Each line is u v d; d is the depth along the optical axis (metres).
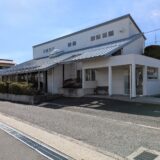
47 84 30.16
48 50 38.56
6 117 14.76
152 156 6.86
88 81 25.23
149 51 26.09
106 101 19.95
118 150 7.41
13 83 28.70
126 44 23.52
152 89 23.55
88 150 7.50
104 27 28.16
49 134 9.83
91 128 10.60
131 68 20.31
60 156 6.92
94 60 23.30
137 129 10.13
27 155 7.00
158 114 13.67
